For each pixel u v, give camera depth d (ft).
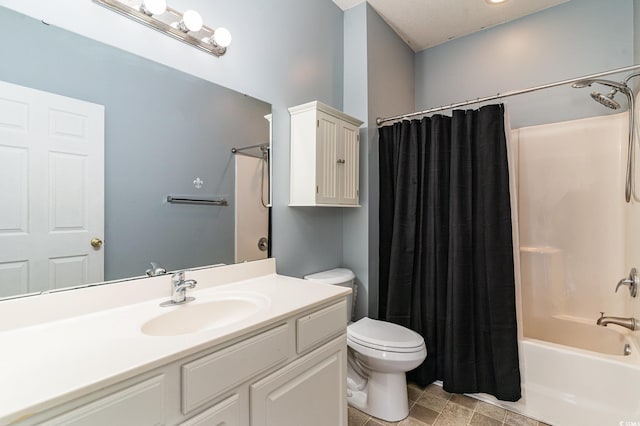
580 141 6.95
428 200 6.73
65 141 3.23
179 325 3.58
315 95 6.66
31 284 2.99
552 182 7.25
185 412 2.49
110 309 3.48
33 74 3.04
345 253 7.49
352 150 6.65
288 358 3.47
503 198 5.87
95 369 2.14
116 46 3.62
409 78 9.21
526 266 7.45
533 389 5.60
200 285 4.40
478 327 6.06
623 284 5.86
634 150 5.84
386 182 7.34
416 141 6.91
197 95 4.45
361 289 7.23
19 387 1.92
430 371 6.49
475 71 8.50
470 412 5.71
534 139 7.48
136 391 2.20
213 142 4.67
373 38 7.45
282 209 5.88
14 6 2.94
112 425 2.08
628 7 6.61
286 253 5.97
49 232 3.10
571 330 6.75
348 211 7.48
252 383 3.06
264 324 3.13
